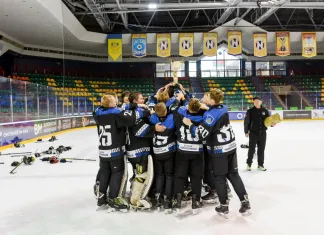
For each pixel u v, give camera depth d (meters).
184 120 3.51
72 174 5.93
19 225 3.42
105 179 3.87
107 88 24.62
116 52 19.80
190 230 3.18
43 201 4.27
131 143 3.85
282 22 23.80
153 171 3.91
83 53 24.08
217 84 26.17
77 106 18.25
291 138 11.47
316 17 23.00
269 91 25.25
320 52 26.05
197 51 25.34
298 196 4.30
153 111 3.92
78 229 3.28
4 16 14.65
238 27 20.55
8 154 8.52
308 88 25.64
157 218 3.56
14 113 10.68
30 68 22.48
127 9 17.30
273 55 26.05
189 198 4.11
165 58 25.64
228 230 3.17
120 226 3.34
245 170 6.04
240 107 22.31
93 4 15.73
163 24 23.56
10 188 4.95
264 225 3.29
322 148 8.91
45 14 14.27
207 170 4.06
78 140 12.10
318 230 3.15
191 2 17.73
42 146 10.34
